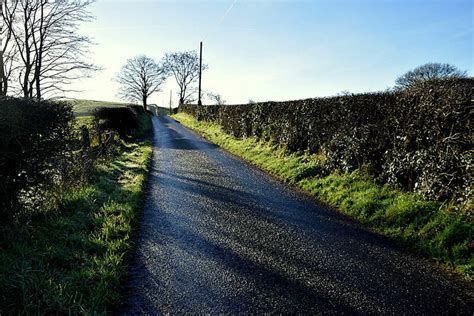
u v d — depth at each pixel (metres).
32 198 4.91
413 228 4.69
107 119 17.12
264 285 3.45
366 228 5.11
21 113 4.29
